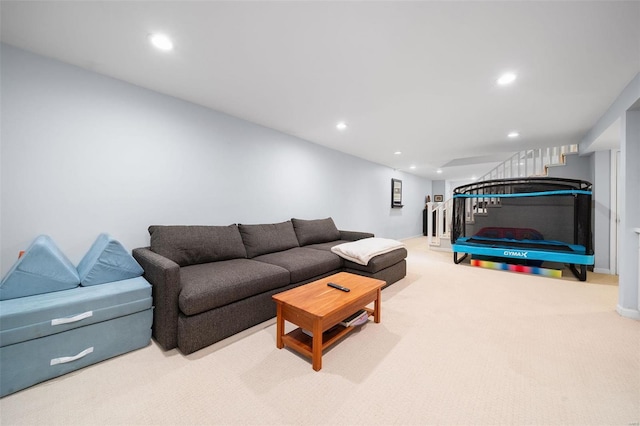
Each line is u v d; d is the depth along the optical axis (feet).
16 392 4.24
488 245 13.37
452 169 22.43
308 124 10.95
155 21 4.94
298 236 11.49
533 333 6.31
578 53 5.89
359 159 17.65
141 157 7.61
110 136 7.04
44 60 6.08
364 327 6.63
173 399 4.16
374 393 4.30
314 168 13.94
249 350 5.62
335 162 15.47
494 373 4.80
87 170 6.68
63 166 6.34
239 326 6.33
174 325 5.52
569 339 6.01
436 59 6.20
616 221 11.96
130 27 5.11
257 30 5.21
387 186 21.11
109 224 7.05
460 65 6.45
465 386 4.45
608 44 5.53
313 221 12.43
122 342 5.33
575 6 4.50
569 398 4.15
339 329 5.99
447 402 4.09
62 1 4.42
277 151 11.84
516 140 13.19
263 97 8.35
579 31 5.14
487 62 6.31
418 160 18.65
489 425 3.66
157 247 7.12
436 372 4.84
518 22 4.91
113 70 6.72
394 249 10.77
